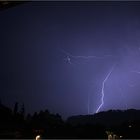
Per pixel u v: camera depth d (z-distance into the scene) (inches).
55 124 1731.1
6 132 1290.6
